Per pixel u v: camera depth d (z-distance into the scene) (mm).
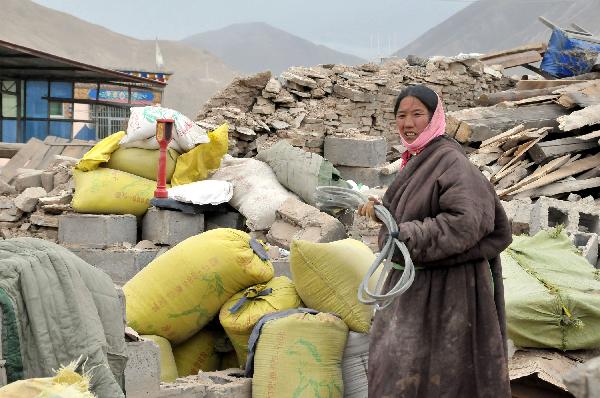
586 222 8633
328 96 12844
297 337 4602
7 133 21438
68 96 21812
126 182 8180
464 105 15516
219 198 8188
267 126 11469
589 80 14789
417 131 3771
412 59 15578
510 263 5457
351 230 7938
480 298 3664
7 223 8602
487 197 3621
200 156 8508
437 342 3643
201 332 5445
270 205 8234
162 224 7922
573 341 4820
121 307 3947
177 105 118438
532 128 11266
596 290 5098
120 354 3727
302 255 4930
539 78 18047
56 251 3711
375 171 10859
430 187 3664
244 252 5164
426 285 3697
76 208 8078
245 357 5098
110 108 22422
